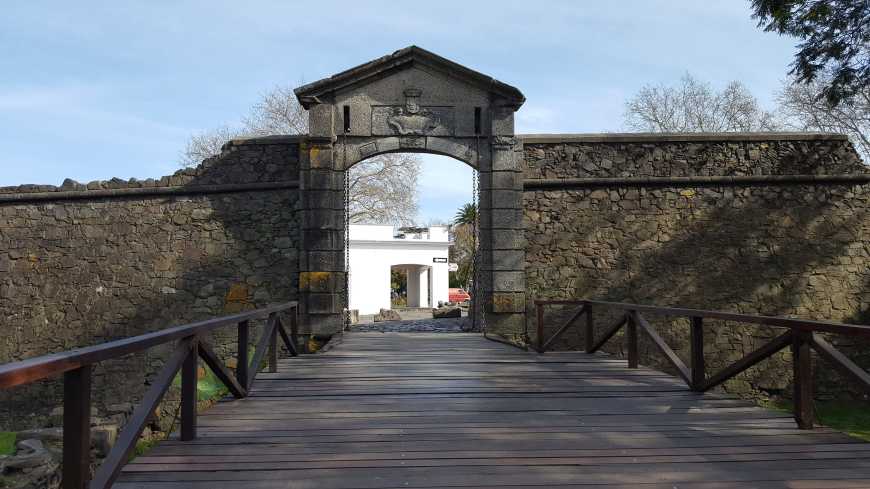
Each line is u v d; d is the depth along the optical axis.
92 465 6.34
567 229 11.57
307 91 11.30
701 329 6.17
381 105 11.45
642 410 5.40
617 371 7.53
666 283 11.48
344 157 11.38
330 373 7.38
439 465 3.86
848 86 11.44
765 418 5.09
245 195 11.49
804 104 21.67
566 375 7.23
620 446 4.28
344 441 4.42
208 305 11.35
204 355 4.95
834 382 11.27
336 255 11.20
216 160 11.54
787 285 11.47
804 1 10.90
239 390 5.84
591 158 11.71
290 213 11.40
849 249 11.55
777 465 3.84
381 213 27.73
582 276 11.49
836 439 4.43
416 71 11.53
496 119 11.50
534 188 11.63
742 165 11.67
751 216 11.59
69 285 11.59
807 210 11.60
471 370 7.60
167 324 11.36
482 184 11.47
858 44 10.97
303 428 4.79
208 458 4.00
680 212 11.62
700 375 6.14
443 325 15.12
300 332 11.05
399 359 8.55
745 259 11.51
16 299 11.66
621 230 11.59
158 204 11.59
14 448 6.09
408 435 4.59
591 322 9.15
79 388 2.81
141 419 3.49
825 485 3.46
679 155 11.70
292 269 11.30
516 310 11.24
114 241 11.59
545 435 4.58
